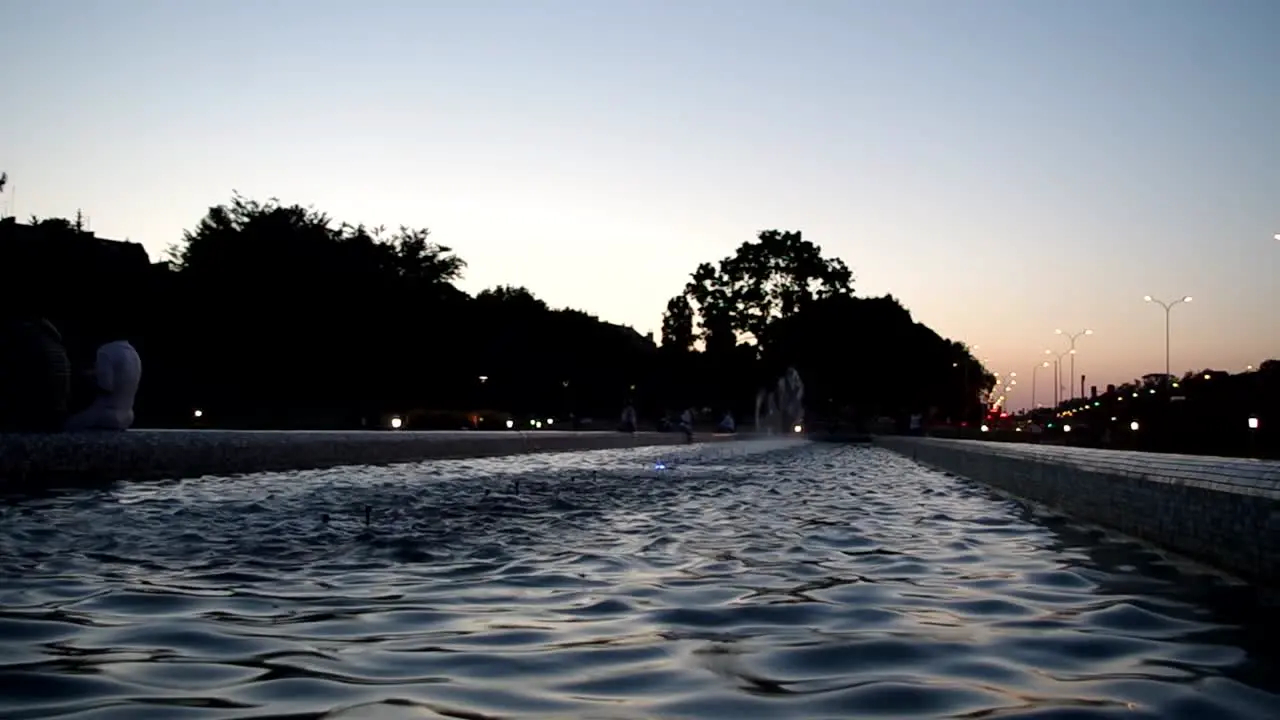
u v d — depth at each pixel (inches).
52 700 203.3
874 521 597.6
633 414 2399.1
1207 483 420.2
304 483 836.0
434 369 2832.2
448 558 411.2
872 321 3993.6
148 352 2272.4
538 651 248.8
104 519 542.9
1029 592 345.4
